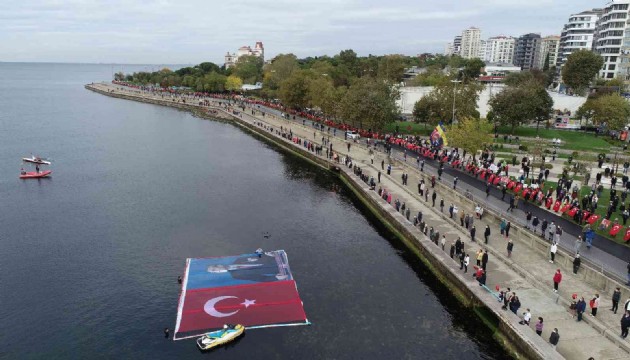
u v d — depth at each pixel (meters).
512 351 42.31
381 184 91.75
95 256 65.31
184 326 48.25
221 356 43.66
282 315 50.34
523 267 53.22
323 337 46.53
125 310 51.47
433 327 48.44
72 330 47.94
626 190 74.69
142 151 138.25
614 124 125.19
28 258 64.75
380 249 67.94
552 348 38.66
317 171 113.06
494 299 47.03
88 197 92.75
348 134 134.38
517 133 136.75
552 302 46.34
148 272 60.38
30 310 51.59
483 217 69.50
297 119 179.12
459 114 129.50
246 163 122.06
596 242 57.94
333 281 58.03
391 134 137.25
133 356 43.78
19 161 124.50
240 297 53.91
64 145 147.75
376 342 45.84
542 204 72.38
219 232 74.00
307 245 69.25
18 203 88.94
